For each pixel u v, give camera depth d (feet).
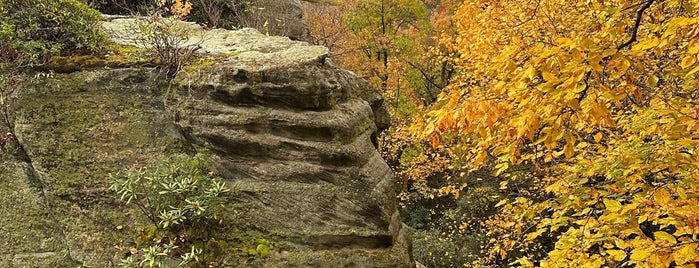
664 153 11.98
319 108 16.20
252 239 15.26
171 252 14.70
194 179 15.44
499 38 24.41
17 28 17.11
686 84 13.48
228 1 35.86
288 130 15.93
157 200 15.05
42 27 17.56
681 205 11.20
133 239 14.93
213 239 15.06
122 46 18.78
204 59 17.53
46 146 15.74
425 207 50.75
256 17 37.40
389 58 65.92
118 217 15.20
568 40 8.91
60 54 17.63
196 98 16.38
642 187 12.80
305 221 15.52
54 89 16.62
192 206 14.48
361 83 21.11
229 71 15.98
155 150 16.35
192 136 16.19
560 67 9.22
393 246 16.15
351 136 16.48
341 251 15.38
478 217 42.52
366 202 15.75
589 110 9.43
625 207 10.90
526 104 9.78
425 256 38.32
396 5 67.15
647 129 13.03
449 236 39.83
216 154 16.11
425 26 66.74
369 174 16.19
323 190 15.70
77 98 16.69
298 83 15.71
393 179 17.60
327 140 16.02
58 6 17.52
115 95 16.94
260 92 15.79
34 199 15.40
